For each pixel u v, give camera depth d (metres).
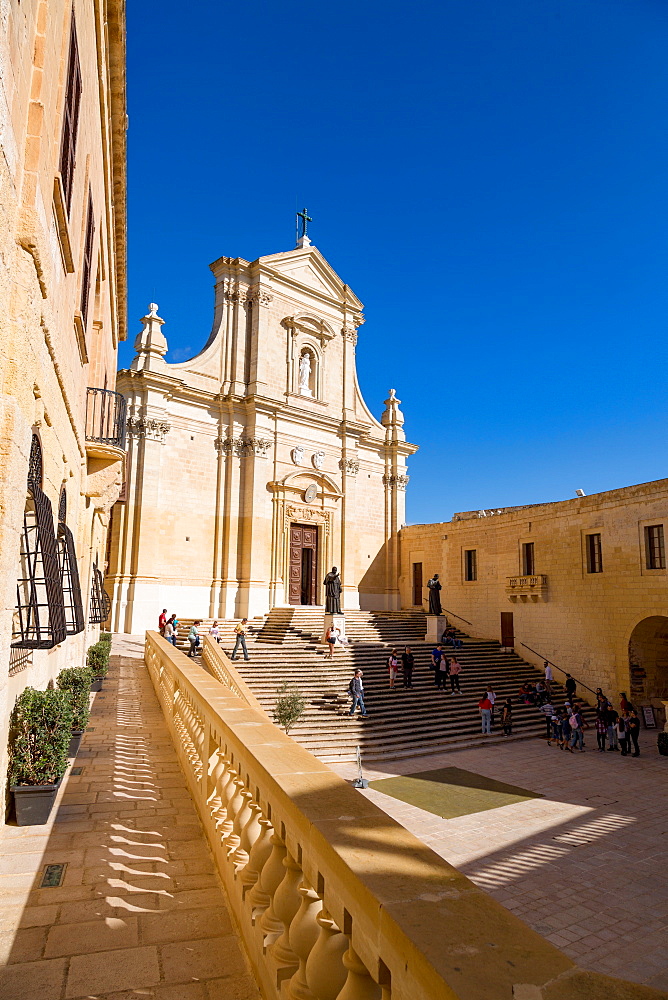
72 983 3.56
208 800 5.80
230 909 4.46
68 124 7.71
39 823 6.16
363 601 38.72
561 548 31.77
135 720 11.84
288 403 35.53
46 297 6.12
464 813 15.78
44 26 5.47
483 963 1.59
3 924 4.22
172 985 3.56
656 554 27.23
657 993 1.49
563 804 16.64
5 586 5.07
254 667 25.06
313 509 35.97
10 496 5.00
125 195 15.98
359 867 2.19
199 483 32.06
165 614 27.92
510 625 34.56
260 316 34.91
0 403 4.94
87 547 14.99
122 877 5.00
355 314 40.31
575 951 9.73
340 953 2.41
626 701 25.80
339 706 23.12
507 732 24.30
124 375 29.86
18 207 5.05
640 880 12.20
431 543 39.56
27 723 6.35
